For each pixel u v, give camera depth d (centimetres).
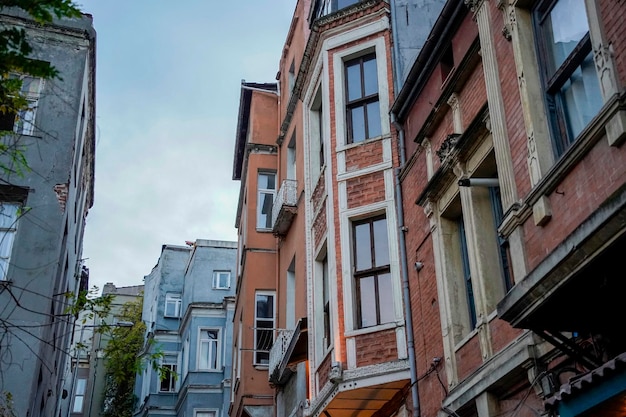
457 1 1206
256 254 2353
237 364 2491
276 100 2606
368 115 1592
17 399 1430
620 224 603
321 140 1836
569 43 858
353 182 1516
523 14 946
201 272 4019
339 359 1362
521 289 723
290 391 1944
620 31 725
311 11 2072
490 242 1073
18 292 1542
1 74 688
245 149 2606
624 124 680
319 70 1750
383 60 1599
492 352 993
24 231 1605
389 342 1320
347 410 1416
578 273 655
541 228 820
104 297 1230
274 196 2453
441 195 1227
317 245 1670
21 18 1789
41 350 1509
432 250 1248
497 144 957
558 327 738
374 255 1443
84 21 1869
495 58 1000
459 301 1159
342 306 1410
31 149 1677
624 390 604
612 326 711
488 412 956
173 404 3856
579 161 755
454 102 1212
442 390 1139
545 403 692
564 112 857
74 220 2066
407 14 1625
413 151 1409
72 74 1803
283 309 2117
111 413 4278
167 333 4062
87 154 2298
